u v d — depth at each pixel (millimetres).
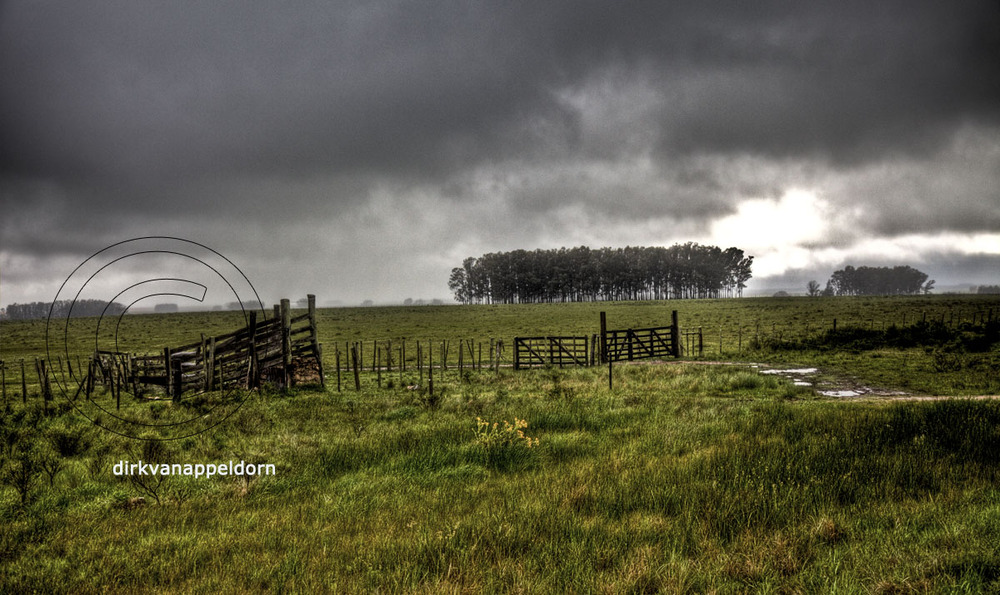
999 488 6676
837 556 4914
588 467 8492
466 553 5250
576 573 4758
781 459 8344
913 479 7211
